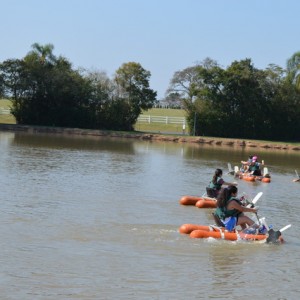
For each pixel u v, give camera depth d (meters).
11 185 26.30
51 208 21.42
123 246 16.48
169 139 74.44
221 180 24.36
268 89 85.94
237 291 13.23
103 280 13.44
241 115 85.31
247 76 83.62
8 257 14.73
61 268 14.12
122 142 66.25
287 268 15.16
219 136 85.00
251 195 28.77
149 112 118.00
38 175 30.59
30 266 14.12
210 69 84.31
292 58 88.25
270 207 24.84
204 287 13.36
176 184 30.70
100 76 88.25
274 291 13.38
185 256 15.77
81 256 15.25
